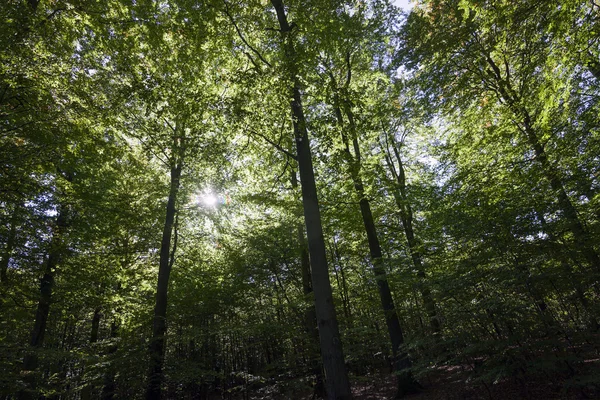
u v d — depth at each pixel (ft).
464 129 44.62
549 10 21.84
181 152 35.96
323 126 29.01
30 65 24.53
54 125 26.86
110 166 40.06
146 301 45.50
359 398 42.32
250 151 34.71
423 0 41.32
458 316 25.89
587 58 19.76
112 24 26.40
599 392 20.90
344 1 38.68
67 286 37.76
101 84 30.60
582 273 22.47
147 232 45.24
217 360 56.18
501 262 25.35
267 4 34.14
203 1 27.22
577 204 28.94
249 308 51.57
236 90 28.96
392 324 38.63
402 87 51.34
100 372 32.78
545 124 22.15
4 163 26.05
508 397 24.75
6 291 32.48
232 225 52.65
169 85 27.48
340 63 44.09
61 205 37.17
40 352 28.81
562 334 22.76
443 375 39.52
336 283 68.08
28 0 27.07
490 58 39.55
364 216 41.91
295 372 43.16
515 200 26.78
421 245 36.70
